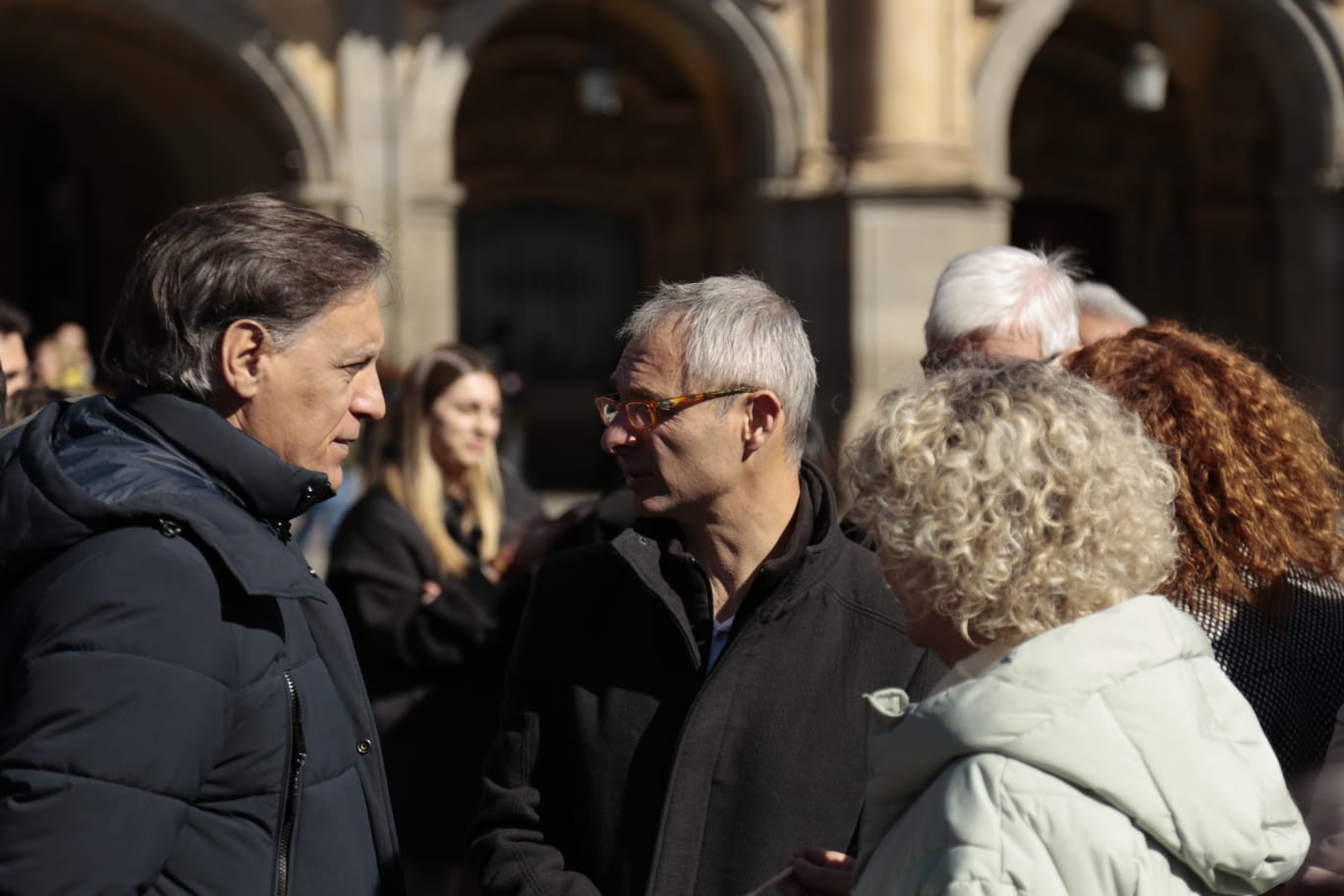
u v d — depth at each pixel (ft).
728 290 9.43
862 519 7.25
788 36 47.09
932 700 6.47
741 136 53.47
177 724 6.68
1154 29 58.80
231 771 7.08
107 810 6.47
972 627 6.89
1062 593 6.72
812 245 47.26
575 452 63.72
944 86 47.29
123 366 7.72
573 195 62.49
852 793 9.11
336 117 43.52
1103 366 9.71
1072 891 6.09
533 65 60.59
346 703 7.95
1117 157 64.23
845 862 8.14
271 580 7.09
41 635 6.68
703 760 9.02
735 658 9.12
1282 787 6.61
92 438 7.38
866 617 9.31
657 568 9.33
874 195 46.24
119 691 6.57
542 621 9.74
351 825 7.61
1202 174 62.49
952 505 6.81
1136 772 6.21
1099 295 16.30
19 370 14.94
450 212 44.01
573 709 9.41
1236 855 6.27
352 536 14.90
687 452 9.21
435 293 44.01
